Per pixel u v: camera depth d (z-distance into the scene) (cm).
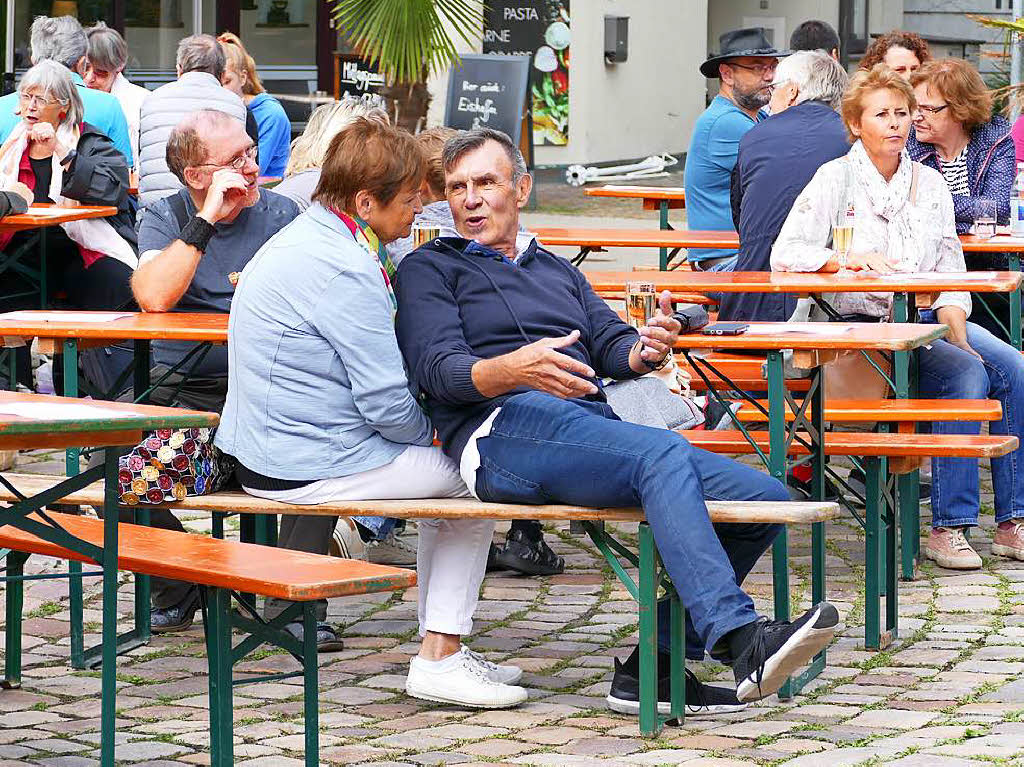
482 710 608
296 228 613
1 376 1073
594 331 646
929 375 860
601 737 567
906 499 809
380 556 851
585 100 2777
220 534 702
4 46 2025
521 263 646
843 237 845
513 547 829
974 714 580
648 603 563
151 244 754
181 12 2184
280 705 618
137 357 725
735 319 932
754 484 590
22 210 970
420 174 618
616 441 560
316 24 2262
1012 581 815
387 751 552
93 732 580
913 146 1012
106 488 496
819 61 969
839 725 575
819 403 654
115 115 1178
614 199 2425
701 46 3159
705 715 596
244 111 1012
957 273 843
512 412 587
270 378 603
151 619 722
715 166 1188
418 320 615
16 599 642
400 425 602
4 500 611
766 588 795
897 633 709
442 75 2450
